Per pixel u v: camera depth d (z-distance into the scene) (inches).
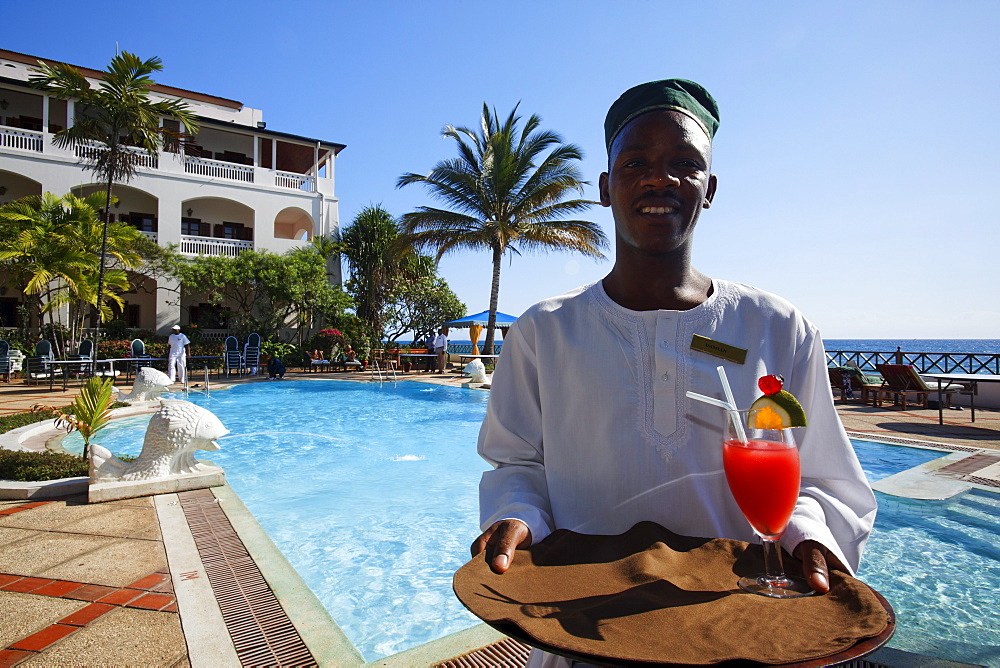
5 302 750.5
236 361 674.8
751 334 40.8
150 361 621.6
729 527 39.5
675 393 39.8
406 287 962.1
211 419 184.1
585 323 43.1
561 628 25.5
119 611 96.1
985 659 88.4
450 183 709.3
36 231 573.3
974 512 155.2
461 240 717.3
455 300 1003.9
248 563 117.1
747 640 24.1
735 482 32.6
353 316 841.5
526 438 45.8
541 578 30.8
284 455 262.5
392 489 201.9
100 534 135.3
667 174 40.0
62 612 95.7
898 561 126.6
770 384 33.1
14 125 777.6
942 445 236.1
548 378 43.3
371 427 344.8
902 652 91.0
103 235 588.1
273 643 86.0
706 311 41.7
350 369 796.6
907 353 529.3
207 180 805.9
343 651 83.8
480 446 48.1
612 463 40.2
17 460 185.9
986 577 118.4
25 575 111.2
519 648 85.8
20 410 362.3
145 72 570.9
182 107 609.0
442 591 121.0
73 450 252.8
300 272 780.6
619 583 30.1
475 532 158.1
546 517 38.2
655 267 42.4
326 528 160.7
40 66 542.9
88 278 592.4
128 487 166.2
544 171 705.6
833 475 39.6
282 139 877.8
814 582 29.2
